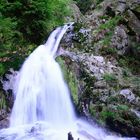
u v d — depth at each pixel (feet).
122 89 27.68
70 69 27.91
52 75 28.14
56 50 32.24
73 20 43.96
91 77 27.99
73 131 24.52
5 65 28.02
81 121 26.32
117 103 26.40
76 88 27.20
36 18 34.68
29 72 28.45
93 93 27.02
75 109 26.78
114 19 36.06
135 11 36.14
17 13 34.19
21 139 22.82
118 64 31.91
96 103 26.55
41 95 27.25
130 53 34.01
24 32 34.24
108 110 25.76
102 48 32.73
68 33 33.91
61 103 27.07
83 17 47.21
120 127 25.03
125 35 34.19
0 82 26.91
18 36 33.09
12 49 31.24
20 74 27.99
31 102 26.91
